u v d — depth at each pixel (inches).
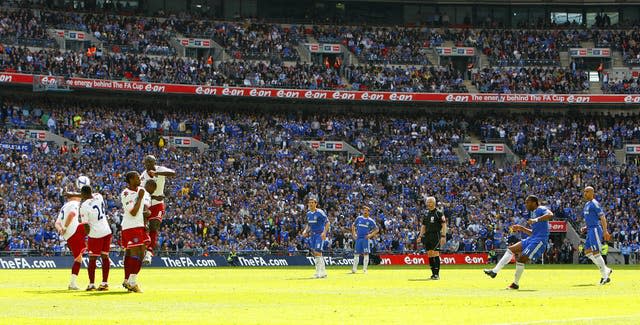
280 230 3572.8
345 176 4121.6
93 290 1238.9
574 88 4761.3
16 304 978.1
